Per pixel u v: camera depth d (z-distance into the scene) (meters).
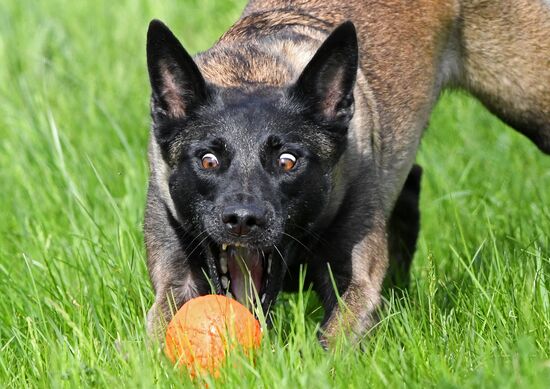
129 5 19.88
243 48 10.44
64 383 8.85
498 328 9.36
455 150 14.78
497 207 13.08
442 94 12.49
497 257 10.44
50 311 10.41
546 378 8.06
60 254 11.80
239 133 9.36
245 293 9.62
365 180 10.09
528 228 12.12
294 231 9.62
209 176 9.37
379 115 10.92
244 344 8.70
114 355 9.32
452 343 9.22
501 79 12.27
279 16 11.16
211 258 9.62
